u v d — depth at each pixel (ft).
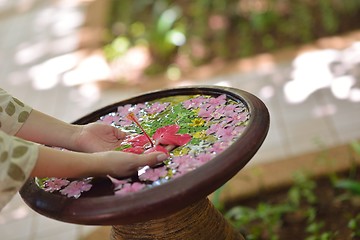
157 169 6.23
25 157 5.80
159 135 7.01
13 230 12.59
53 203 6.13
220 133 6.67
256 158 13.17
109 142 7.20
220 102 7.48
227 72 17.84
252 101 7.07
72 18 24.04
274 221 11.10
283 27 20.13
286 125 14.19
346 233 10.51
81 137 7.09
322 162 12.08
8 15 26.22
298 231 10.89
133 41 21.61
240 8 21.91
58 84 18.99
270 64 17.53
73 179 6.63
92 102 17.49
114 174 6.30
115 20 23.49
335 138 13.10
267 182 11.96
